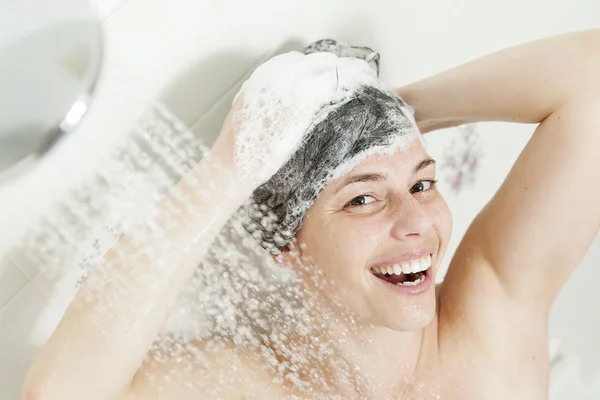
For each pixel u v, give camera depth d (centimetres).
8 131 40
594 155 72
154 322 67
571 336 136
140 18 70
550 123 75
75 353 64
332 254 73
